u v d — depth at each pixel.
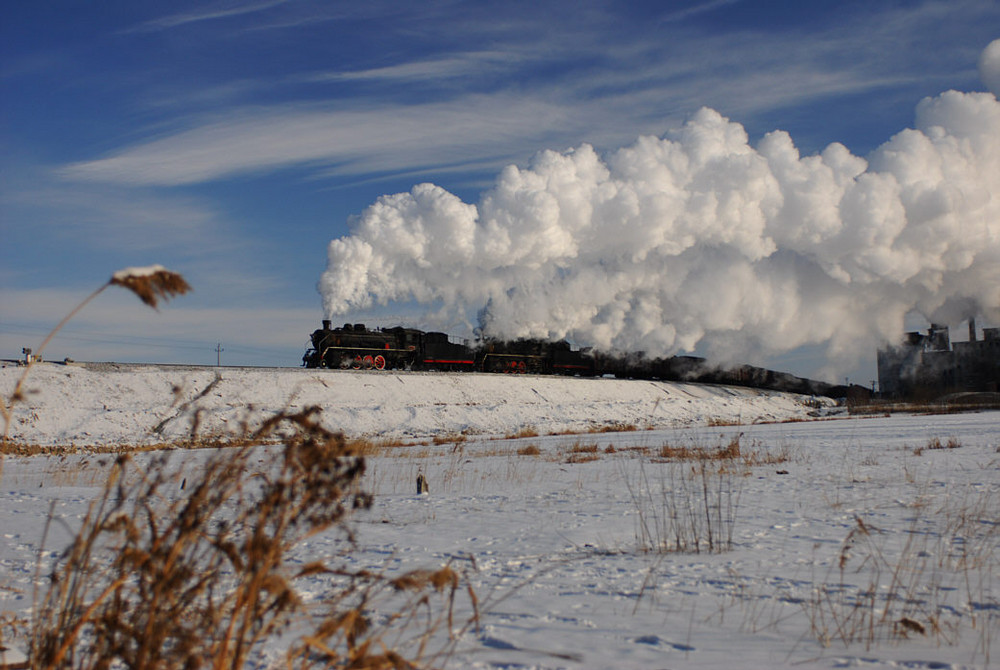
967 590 6.95
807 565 8.46
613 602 6.93
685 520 11.81
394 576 7.94
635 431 51.56
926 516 11.51
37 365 51.34
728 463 21.41
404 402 60.44
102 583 6.47
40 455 35.50
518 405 66.06
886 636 5.72
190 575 3.89
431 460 27.36
